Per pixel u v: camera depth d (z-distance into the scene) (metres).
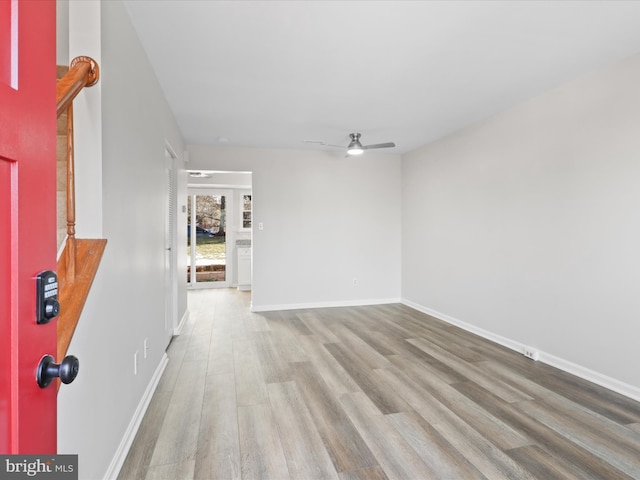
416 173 5.31
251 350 3.44
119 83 1.77
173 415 2.21
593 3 1.91
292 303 5.34
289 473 1.69
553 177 3.06
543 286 3.17
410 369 2.97
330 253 5.50
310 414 2.23
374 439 1.97
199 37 2.23
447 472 1.70
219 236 7.52
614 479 1.65
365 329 4.21
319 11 1.97
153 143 2.63
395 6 1.93
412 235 5.43
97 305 1.44
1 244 0.56
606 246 2.64
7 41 0.58
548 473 1.69
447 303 4.56
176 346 3.55
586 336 2.79
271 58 2.52
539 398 2.46
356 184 5.59
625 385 2.51
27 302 0.63
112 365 1.64
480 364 3.09
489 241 3.82
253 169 5.19
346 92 3.14
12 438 0.60
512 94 3.19
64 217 1.48
